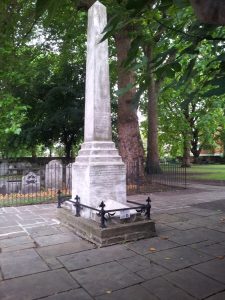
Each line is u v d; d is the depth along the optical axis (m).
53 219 8.05
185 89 2.64
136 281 4.27
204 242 6.02
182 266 4.79
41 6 1.37
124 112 15.30
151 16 2.42
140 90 2.41
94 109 7.78
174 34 2.71
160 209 9.45
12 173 18.75
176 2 1.81
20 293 3.94
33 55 17.14
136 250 5.55
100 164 7.28
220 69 2.22
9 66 12.52
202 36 2.24
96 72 7.89
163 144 37.41
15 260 5.09
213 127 32.00
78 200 7.13
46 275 4.49
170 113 29.69
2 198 11.45
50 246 5.82
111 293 3.92
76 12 12.15
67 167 14.27
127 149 15.24
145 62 2.47
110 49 18.42
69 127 22.11
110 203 6.80
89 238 6.13
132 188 13.89
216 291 3.95
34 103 22.83
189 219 8.06
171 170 26.86
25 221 7.84
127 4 1.68
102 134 7.79
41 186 14.88
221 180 18.77
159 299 3.75
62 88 21.33
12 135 21.56
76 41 18.45
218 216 8.43
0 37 10.51
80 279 4.34
